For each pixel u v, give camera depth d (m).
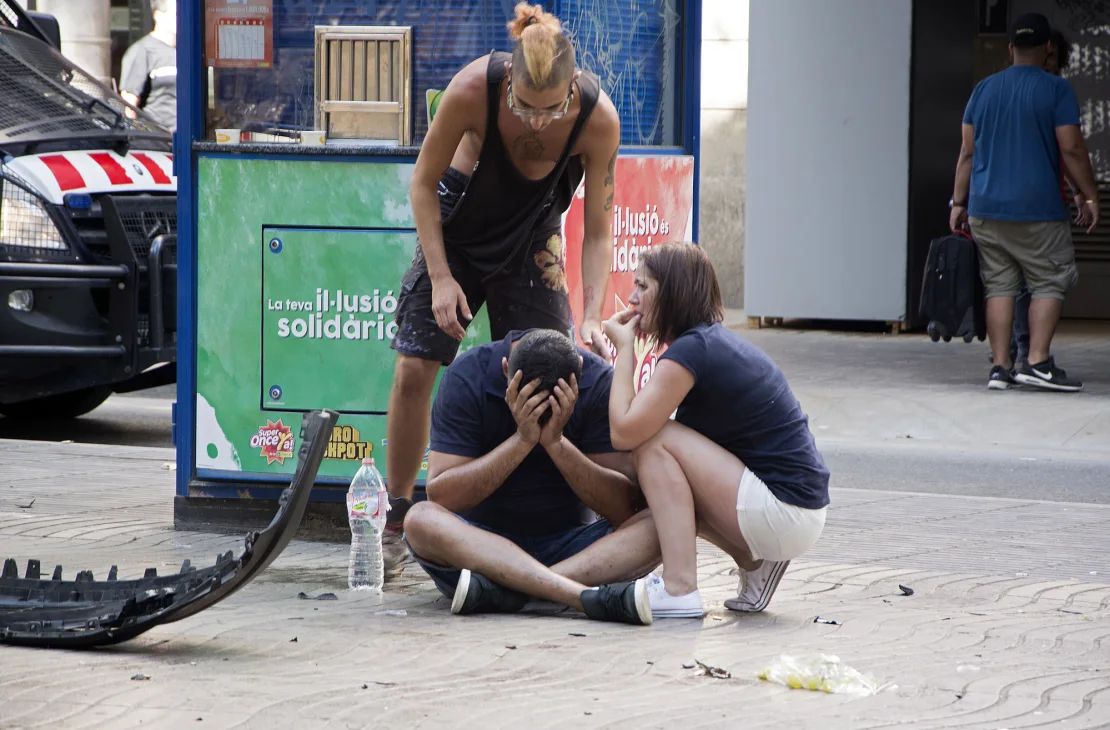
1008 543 25.53
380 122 25.67
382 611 19.92
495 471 19.64
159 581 18.41
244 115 25.94
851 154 56.84
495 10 25.38
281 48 25.73
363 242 24.83
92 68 63.12
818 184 57.41
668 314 19.91
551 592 19.45
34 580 19.12
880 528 26.81
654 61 27.50
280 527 16.78
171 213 36.22
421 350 22.22
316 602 20.50
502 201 21.69
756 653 17.80
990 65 61.91
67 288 34.75
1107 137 60.44
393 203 24.69
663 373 19.38
